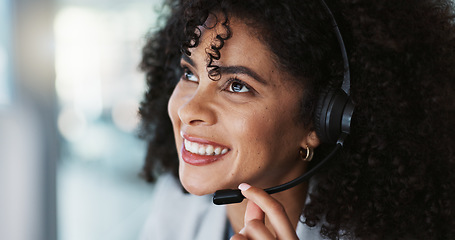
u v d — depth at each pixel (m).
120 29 2.33
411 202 0.86
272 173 0.85
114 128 2.53
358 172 0.86
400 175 0.84
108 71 2.36
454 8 0.90
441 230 0.88
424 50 0.82
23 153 2.05
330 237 0.89
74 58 2.18
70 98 2.21
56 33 2.06
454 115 0.86
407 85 0.83
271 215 0.73
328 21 0.78
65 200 2.30
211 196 1.15
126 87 2.43
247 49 0.75
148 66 1.17
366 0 0.82
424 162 0.85
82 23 2.18
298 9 0.75
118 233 2.47
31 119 2.04
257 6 0.74
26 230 2.11
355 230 0.88
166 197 1.25
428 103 0.83
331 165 0.89
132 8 2.33
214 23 0.75
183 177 0.83
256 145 0.78
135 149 2.69
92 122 2.41
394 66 0.82
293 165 0.88
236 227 1.06
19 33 1.94
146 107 1.20
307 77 0.78
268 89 0.76
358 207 0.87
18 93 2.00
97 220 2.51
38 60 2.00
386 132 0.83
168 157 1.22
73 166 2.38
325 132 0.80
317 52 0.77
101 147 2.51
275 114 0.78
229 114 0.77
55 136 2.13
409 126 0.83
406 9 0.83
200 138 0.79
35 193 2.10
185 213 1.21
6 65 1.96
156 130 1.21
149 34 1.18
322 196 0.89
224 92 0.78
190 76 0.87
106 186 2.62
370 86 0.82
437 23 0.85
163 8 1.15
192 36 0.76
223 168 0.80
